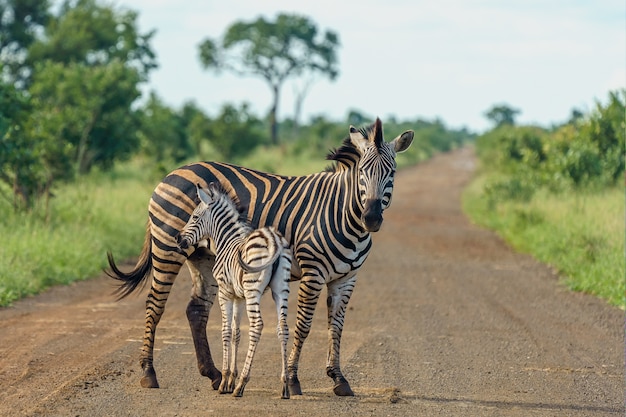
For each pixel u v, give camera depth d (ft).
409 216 218.59
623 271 109.29
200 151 356.38
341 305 61.26
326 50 597.52
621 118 210.59
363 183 57.98
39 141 156.35
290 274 61.31
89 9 315.99
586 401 60.18
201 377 63.67
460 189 332.80
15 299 91.30
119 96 229.25
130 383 60.95
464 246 158.10
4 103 134.62
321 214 60.18
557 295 106.83
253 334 56.95
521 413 56.80
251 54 586.45
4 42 316.40
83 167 227.20
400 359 71.26
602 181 199.41
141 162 312.09
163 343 74.23
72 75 228.63
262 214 62.44
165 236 63.67
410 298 103.04
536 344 78.54
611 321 90.22
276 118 607.37
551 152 226.99
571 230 141.08
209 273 63.98
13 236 112.06
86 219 135.13
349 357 71.56
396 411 56.13
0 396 56.18
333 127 508.53
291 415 53.93
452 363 70.49
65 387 58.80
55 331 76.89
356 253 59.82
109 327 79.66
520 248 153.58
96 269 111.55
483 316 92.07
